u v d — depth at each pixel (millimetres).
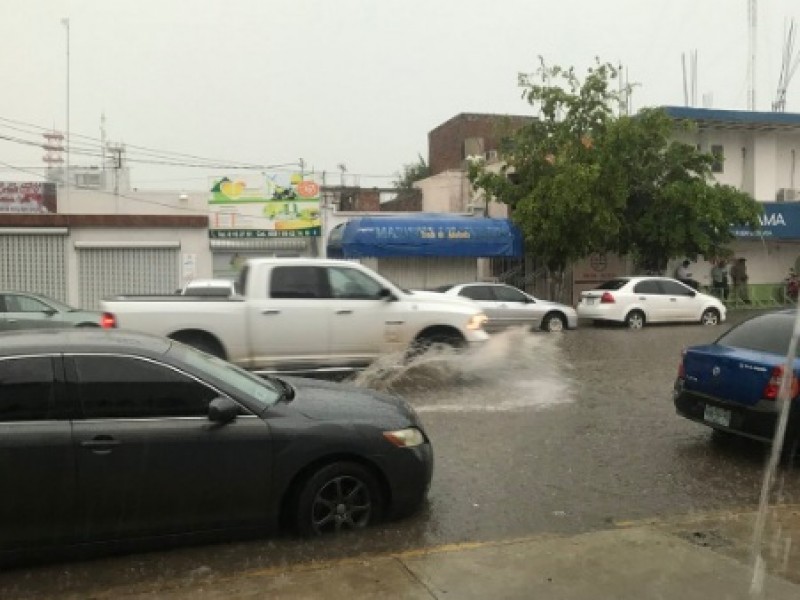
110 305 9828
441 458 7016
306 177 25641
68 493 4430
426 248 23391
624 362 13430
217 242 24859
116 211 24672
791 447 6609
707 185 22906
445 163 42094
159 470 4574
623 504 5789
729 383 6930
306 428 4898
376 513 5180
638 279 20719
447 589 4086
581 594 4027
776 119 26438
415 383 10875
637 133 22156
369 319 10578
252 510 4785
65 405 4523
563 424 8445
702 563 4434
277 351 10250
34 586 4309
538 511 5602
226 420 4719
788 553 4609
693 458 7098
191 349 5383
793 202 26609
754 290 26844
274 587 4129
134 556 4703
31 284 23219
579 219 21828
